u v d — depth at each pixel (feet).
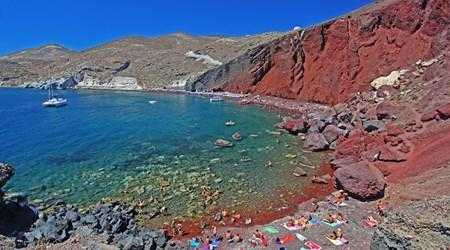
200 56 643.04
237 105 352.08
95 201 123.34
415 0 277.23
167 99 435.94
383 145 148.36
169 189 133.08
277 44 392.27
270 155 173.68
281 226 102.47
